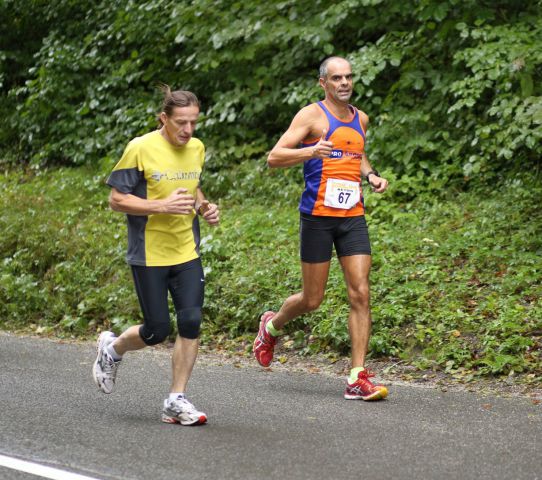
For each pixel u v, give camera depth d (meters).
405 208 13.17
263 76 16.09
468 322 9.31
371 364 9.11
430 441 6.21
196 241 6.93
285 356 9.68
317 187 7.88
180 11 16.33
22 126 19.70
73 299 12.34
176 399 6.72
